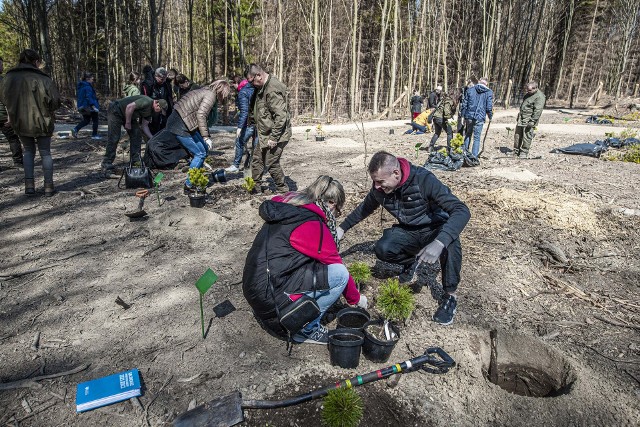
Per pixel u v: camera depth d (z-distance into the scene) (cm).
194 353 273
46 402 232
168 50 2873
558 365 283
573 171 746
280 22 1847
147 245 427
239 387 246
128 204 538
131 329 296
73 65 2322
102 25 2553
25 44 2494
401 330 301
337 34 2600
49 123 521
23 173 655
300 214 261
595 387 254
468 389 249
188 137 565
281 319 256
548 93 3409
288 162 812
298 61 2384
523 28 3316
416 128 1279
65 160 753
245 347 280
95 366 260
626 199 577
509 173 711
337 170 742
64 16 2250
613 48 3759
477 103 820
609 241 452
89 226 467
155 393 240
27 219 479
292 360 269
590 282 377
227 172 707
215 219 487
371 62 2967
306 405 233
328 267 266
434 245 260
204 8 2392
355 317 291
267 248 260
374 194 322
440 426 224
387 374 247
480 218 500
